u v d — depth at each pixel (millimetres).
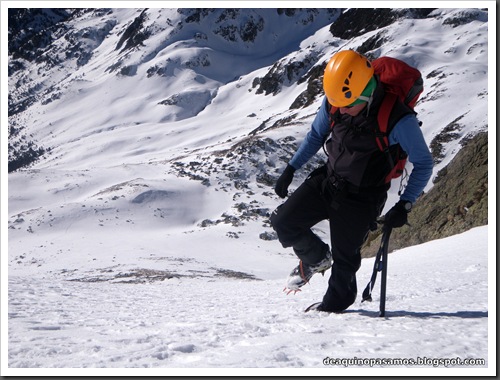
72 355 2863
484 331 3184
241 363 2586
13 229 76250
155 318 4641
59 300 6727
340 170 3961
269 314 4504
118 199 85125
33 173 107875
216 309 5559
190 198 88375
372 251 22672
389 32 186375
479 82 120062
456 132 97938
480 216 19953
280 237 4332
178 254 60469
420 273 8969
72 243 69250
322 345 2939
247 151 102000
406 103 3828
